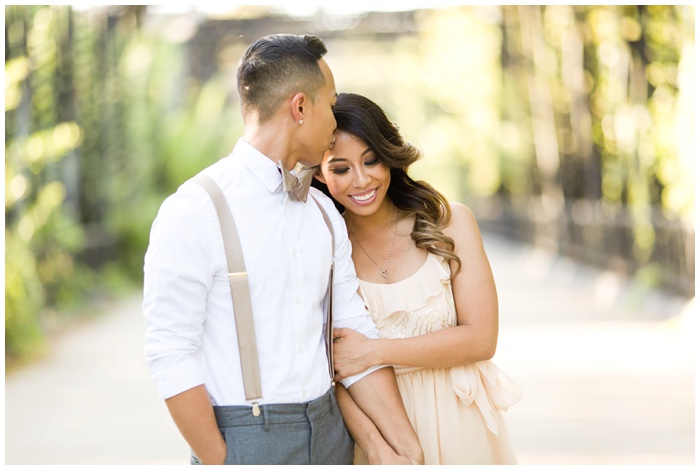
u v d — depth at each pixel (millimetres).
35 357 10391
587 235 19078
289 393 2926
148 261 2914
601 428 6527
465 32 31375
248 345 2896
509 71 27719
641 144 14070
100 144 18531
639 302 13141
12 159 12172
